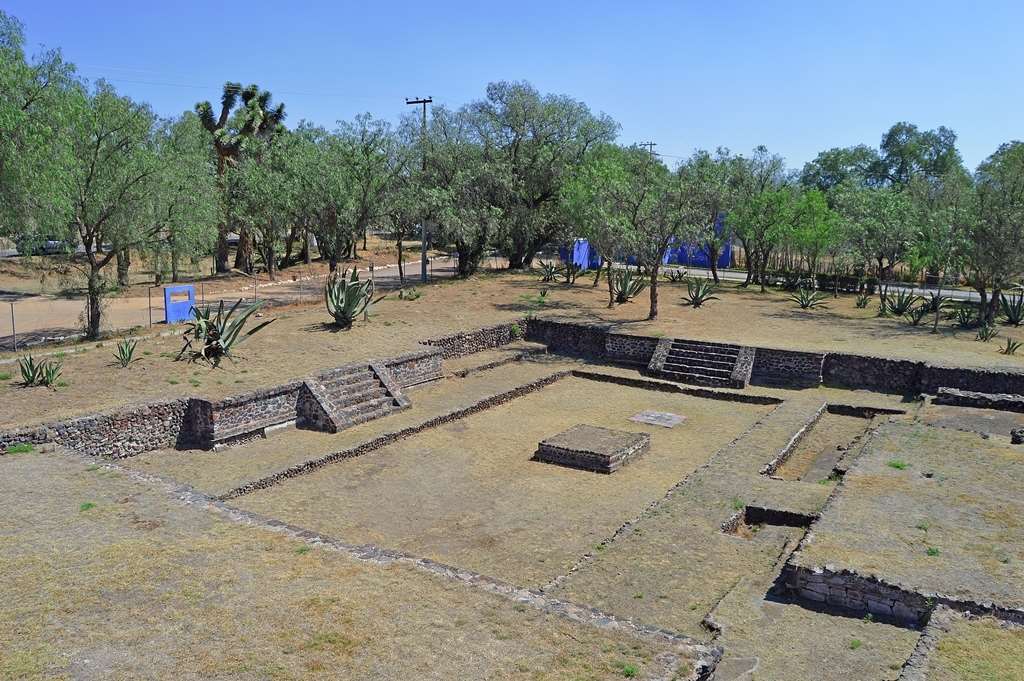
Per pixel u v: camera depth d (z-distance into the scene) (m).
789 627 9.16
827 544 10.49
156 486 11.83
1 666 7.07
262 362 19.88
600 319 28.22
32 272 38.34
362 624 8.00
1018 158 28.50
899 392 21.34
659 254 28.16
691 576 10.52
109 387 16.88
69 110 20.34
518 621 8.20
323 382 18.48
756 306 32.12
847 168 73.94
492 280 37.41
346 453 15.99
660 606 9.71
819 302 33.44
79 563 9.16
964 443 15.01
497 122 39.38
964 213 27.48
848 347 23.58
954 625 8.61
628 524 12.28
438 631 7.92
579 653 7.58
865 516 11.46
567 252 46.34
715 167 32.62
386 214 37.19
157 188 23.72
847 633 9.03
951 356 22.11
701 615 9.49
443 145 37.69
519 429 18.62
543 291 33.62
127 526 10.33
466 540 12.24
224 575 8.99
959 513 11.56
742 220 37.78
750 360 23.05
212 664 7.21
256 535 10.23
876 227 33.84
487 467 15.87
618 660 7.46
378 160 36.34
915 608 9.19
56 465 12.59
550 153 38.50
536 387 22.66
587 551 11.83
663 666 7.37
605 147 41.19
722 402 21.38
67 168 20.69
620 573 10.60
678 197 27.58
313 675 7.09
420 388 21.44
